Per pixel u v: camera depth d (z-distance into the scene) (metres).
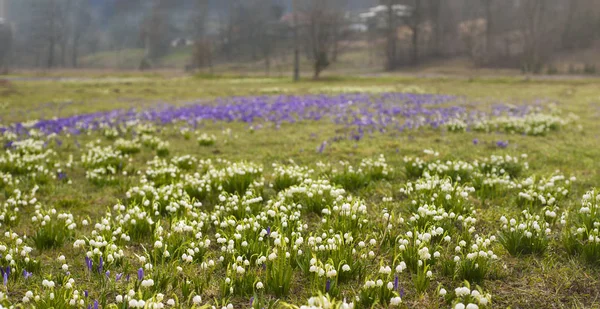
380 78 59.91
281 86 44.47
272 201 7.04
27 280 4.96
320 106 22.81
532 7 95.00
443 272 5.08
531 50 84.88
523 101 25.36
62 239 5.95
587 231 5.56
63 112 21.72
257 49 150.25
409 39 122.00
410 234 5.38
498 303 4.54
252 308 4.25
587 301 4.54
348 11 155.88
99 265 4.94
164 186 7.98
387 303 4.48
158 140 13.12
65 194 8.41
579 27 97.75
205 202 7.77
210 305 4.48
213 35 185.38
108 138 14.40
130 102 27.28
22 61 185.50
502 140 13.06
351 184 8.30
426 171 8.80
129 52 195.12
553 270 5.12
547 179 8.16
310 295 4.69
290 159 10.62
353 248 5.30
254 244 5.42
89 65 178.00
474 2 112.56
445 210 6.71
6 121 18.16
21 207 7.59
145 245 6.03
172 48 185.12
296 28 85.12
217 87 42.81
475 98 27.58
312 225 6.60
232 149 12.67
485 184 7.86
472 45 98.06
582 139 13.21
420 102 24.62
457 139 13.35
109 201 8.03
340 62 117.00
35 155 10.80
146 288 4.55
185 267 5.33
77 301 4.30
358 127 15.43
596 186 8.17
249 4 171.62
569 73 74.62
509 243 5.55
